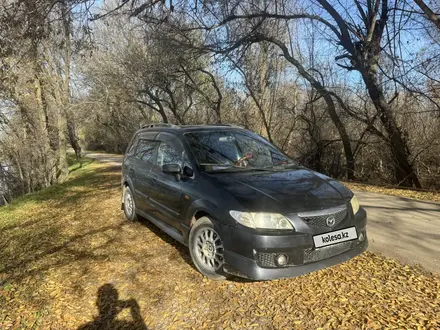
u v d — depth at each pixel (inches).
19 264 184.1
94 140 1859.0
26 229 253.0
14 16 252.2
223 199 140.6
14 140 660.1
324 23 534.6
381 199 303.3
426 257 168.2
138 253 184.9
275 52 681.0
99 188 425.4
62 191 431.2
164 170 170.6
